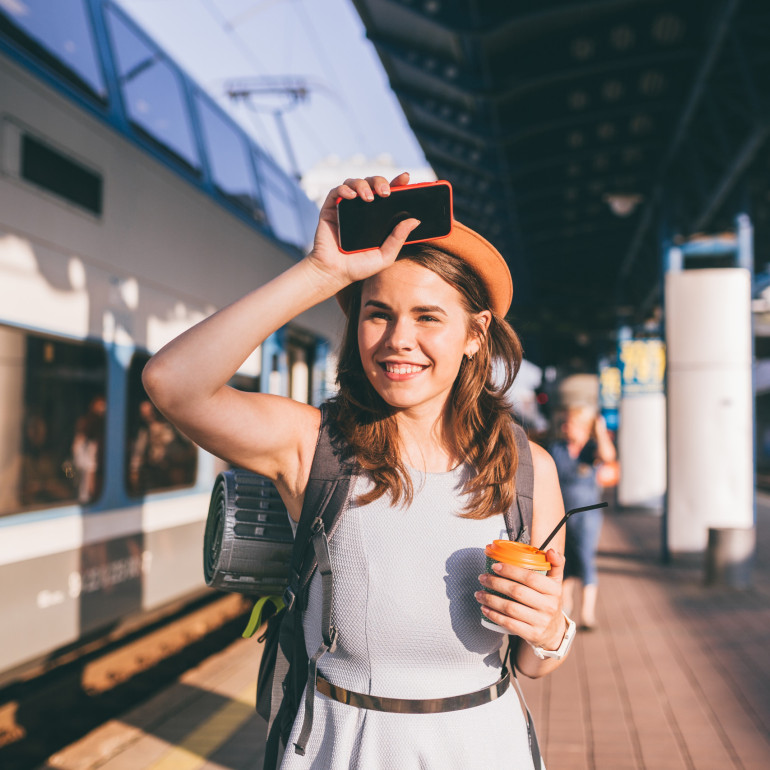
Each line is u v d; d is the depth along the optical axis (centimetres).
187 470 656
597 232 1398
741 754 380
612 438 2181
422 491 140
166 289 598
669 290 930
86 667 552
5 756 423
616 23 674
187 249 634
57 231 467
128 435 552
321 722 136
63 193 475
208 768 347
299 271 129
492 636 139
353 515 137
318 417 145
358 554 135
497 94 731
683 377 927
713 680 495
